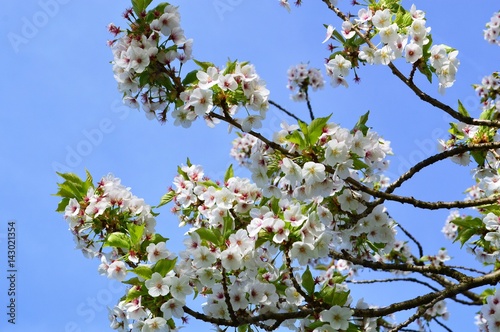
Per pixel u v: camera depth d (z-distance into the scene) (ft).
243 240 14.62
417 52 15.90
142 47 15.96
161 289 13.79
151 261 14.89
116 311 15.25
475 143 19.19
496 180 18.40
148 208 17.10
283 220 14.76
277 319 14.66
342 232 17.70
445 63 16.31
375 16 16.78
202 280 14.64
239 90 15.43
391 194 16.35
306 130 14.57
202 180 19.62
